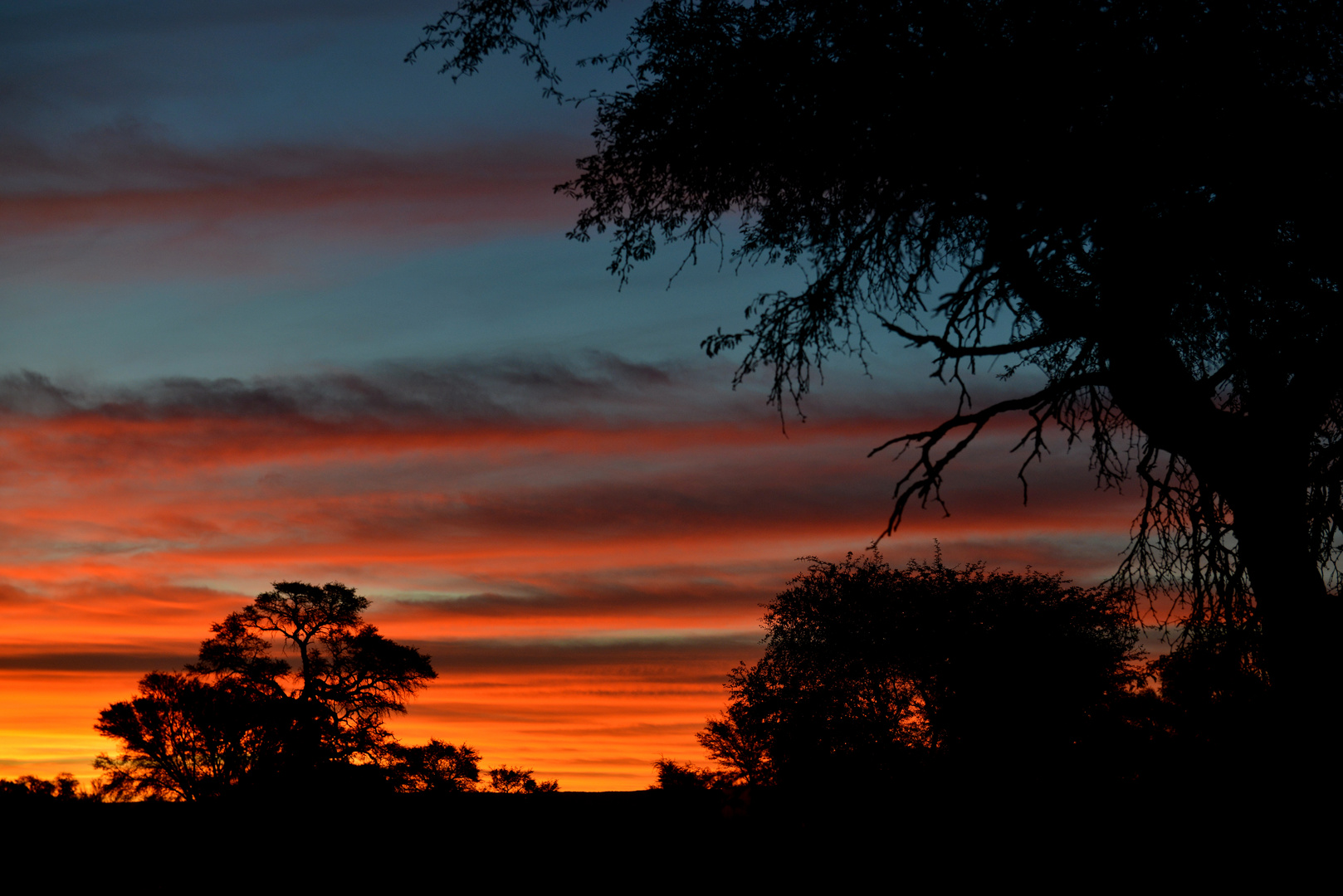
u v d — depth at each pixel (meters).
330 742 33.22
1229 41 7.14
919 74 8.52
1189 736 13.84
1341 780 8.52
